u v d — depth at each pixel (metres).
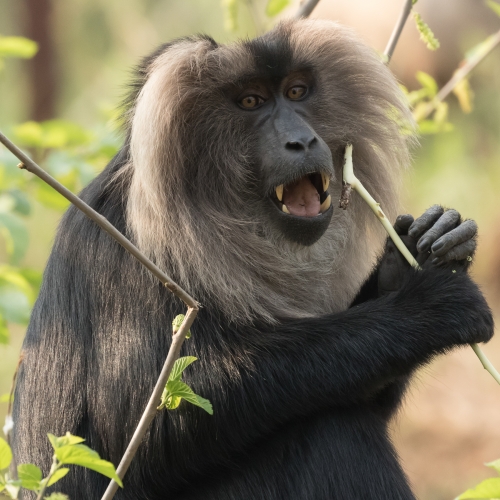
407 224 8.00
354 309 7.62
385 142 8.76
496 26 19.06
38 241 20.28
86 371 7.63
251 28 18.97
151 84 7.74
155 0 23.94
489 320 7.59
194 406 7.17
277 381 7.27
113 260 7.53
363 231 8.86
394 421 9.38
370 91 8.71
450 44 19.06
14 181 10.45
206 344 7.28
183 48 8.04
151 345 7.27
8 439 7.44
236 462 7.50
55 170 10.35
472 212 19.28
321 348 7.33
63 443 4.63
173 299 7.33
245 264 7.89
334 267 8.63
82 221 7.90
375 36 18.77
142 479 7.43
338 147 8.51
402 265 8.08
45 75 24.75
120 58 24.12
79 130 10.95
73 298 7.74
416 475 16.30
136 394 7.25
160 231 7.39
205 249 7.61
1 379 17.22
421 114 10.94
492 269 19.52
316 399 7.32
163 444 7.27
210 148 7.95
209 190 7.93
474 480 15.95
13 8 24.98
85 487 7.65
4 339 9.52
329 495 7.37
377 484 7.42
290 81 8.33
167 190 7.57
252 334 7.41
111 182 7.97
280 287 8.15
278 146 7.89
